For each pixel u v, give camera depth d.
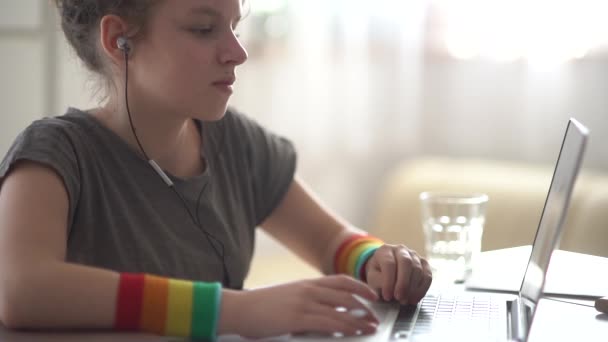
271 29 2.68
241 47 1.18
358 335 0.97
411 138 2.71
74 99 2.49
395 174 2.72
